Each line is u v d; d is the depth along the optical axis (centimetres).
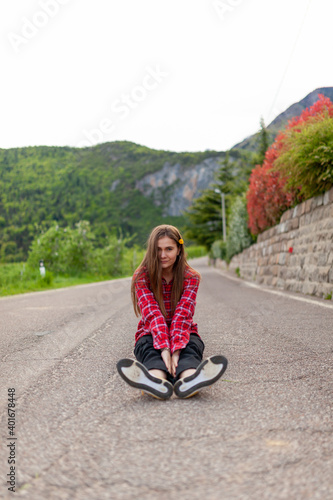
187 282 290
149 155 13238
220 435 187
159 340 261
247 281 1633
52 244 2359
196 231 5175
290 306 682
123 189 11569
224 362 232
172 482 147
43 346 425
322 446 173
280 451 169
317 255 842
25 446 183
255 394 246
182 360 253
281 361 325
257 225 1545
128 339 453
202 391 257
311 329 463
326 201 805
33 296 1132
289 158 839
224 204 4831
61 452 175
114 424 206
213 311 670
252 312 634
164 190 12331
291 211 1068
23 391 270
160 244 285
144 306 282
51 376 307
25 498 139
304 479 147
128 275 2916
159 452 172
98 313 696
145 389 233
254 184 1473
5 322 612
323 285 798
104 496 139
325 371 291
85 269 2477
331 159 763
